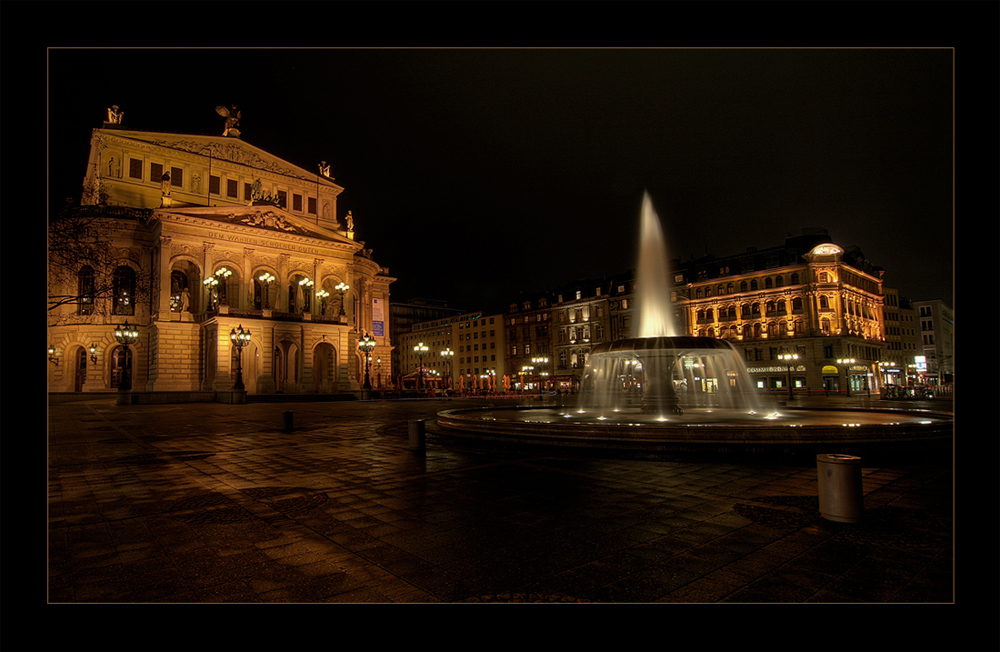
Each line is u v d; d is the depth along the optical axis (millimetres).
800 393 59594
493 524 5918
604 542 5266
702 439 10227
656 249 22406
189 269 49906
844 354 58156
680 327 70875
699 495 7207
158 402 36188
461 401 42938
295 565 4691
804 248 63281
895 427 10102
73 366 45719
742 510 6414
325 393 45469
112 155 50562
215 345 43656
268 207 51656
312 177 63656
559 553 4953
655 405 16141
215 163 56062
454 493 7457
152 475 9102
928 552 4914
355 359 56906
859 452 9953
